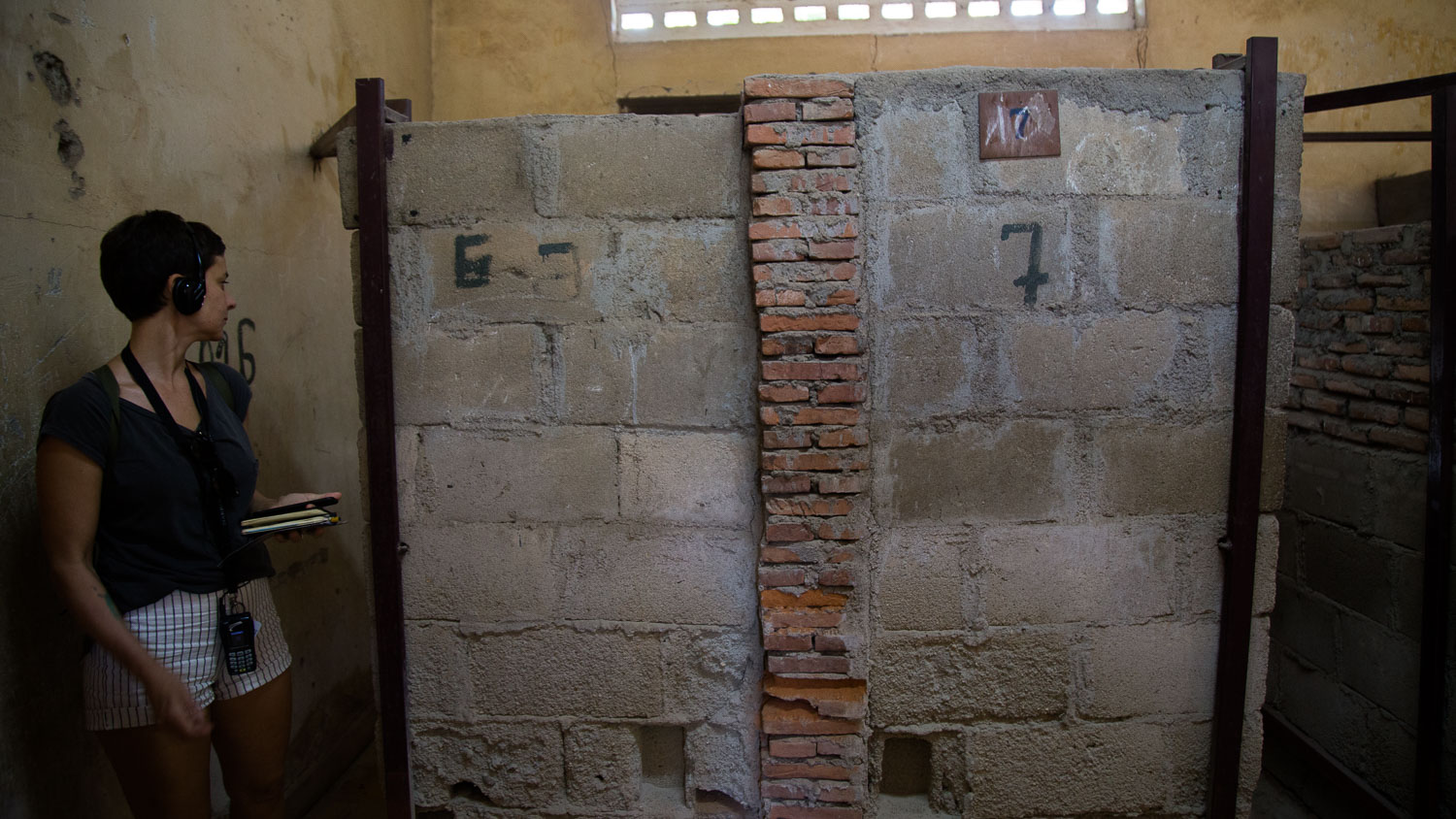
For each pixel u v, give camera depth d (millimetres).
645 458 2230
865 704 2207
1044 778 2299
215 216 2783
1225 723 2234
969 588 2229
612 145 2154
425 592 2297
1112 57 4582
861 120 2104
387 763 2307
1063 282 2152
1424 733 2646
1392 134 3379
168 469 1864
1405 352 2797
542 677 2311
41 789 2092
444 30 4828
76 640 2215
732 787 2316
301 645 3150
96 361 2291
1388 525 2854
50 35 2152
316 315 3416
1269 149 2084
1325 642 3178
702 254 2172
